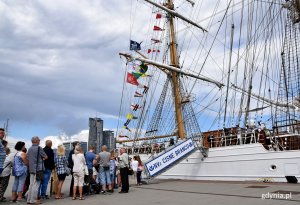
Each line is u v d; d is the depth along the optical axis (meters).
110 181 12.35
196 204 8.34
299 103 17.02
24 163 10.30
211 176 17.48
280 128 16.66
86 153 12.34
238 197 9.36
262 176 15.03
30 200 9.59
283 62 18.23
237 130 18.95
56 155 11.37
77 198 10.88
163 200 9.43
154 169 16.41
